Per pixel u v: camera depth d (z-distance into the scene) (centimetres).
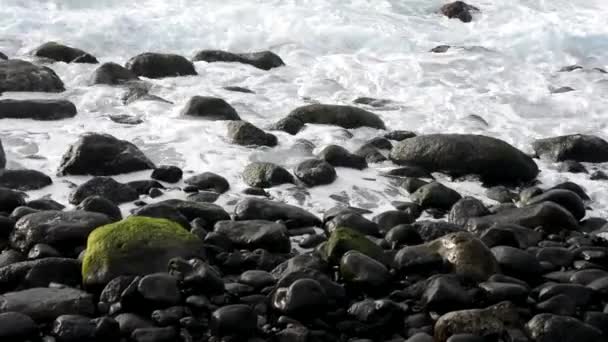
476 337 818
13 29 2077
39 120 1483
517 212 1183
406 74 1978
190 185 1231
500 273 986
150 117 1545
